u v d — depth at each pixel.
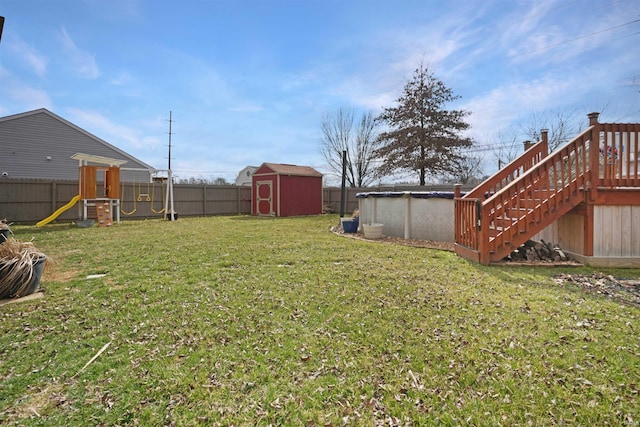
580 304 3.11
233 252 5.62
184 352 2.25
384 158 17.42
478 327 2.60
